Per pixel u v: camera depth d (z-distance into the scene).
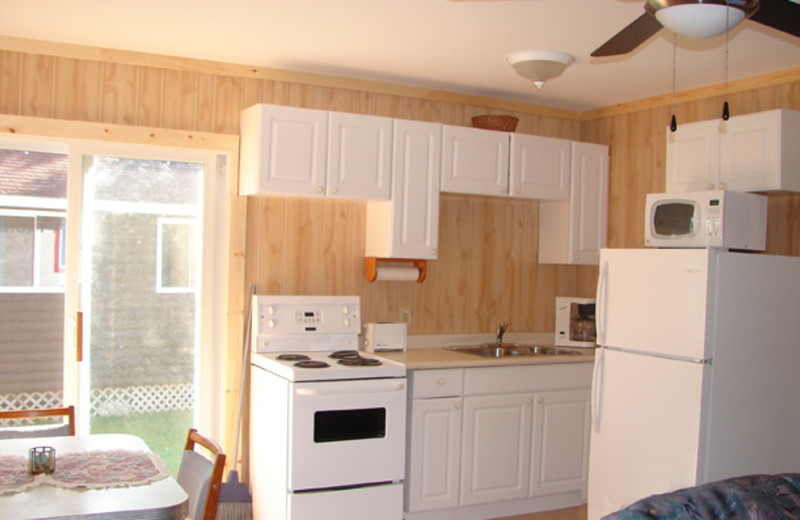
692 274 3.14
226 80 3.80
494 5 2.85
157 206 3.75
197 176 3.84
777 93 3.71
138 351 3.71
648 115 4.36
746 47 3.30
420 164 3.88
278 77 3.88
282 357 3.61
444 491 3.66
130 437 2.57
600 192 4.48
